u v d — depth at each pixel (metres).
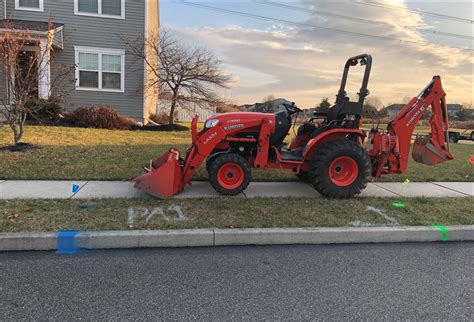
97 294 3.20
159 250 4.21
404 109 6.65
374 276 3.72
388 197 6.41
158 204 5.39
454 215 5.40
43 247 4.10
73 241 4.13
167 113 22.95
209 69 18.67
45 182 6.52
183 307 3.03
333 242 4.64
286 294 3.30
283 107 6.67
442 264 4.08
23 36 10.32
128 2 16.47
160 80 17.78
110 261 3.87
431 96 6.57
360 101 6.39
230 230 4.47
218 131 6.04
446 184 7.69
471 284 3.61
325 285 3.50
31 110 10.78
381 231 4.71
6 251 4.04
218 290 3.34
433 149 6.75
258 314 2.96
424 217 5.27
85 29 16.30
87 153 9.00
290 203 5.74
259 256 4.14
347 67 7.05
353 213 5.36
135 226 4.47
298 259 4.10
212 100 19.28
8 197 5.51
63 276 3.50
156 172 5.69
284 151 6.79
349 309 3.09
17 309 2.93
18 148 9.00
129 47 16.75
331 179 6.21
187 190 6.37
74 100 16.55
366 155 6.27
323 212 5.34
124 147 10.27
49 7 15.95
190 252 4.19
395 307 3.14
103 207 5.14
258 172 7.98
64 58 16.23
